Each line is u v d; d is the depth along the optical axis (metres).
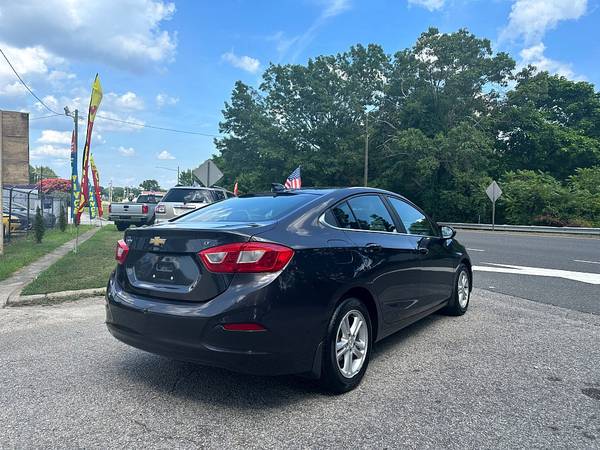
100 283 7.70
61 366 4.27
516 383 3.89
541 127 40.66
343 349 3.71
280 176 48.12
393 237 4.64
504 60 38.88
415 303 4.89
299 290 3.35
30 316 6.06
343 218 4.14
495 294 7.63
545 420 3.23
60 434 3.02
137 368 4.21
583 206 28.67
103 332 5.36
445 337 5.22
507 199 31.23
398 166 40.12
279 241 3.40
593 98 44.31
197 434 3.03
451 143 35.31
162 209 13.94
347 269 3.76
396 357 4.55
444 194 36.97
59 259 10.63
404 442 2.93
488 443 2.92
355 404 3.48
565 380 3.96
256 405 3.46
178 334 3.29
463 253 6.26
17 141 12.52
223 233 3.31
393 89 43.88
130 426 3.13
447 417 3.27
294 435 3.02
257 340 3.17
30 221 18.47
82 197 11.88
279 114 48.84
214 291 3.25
